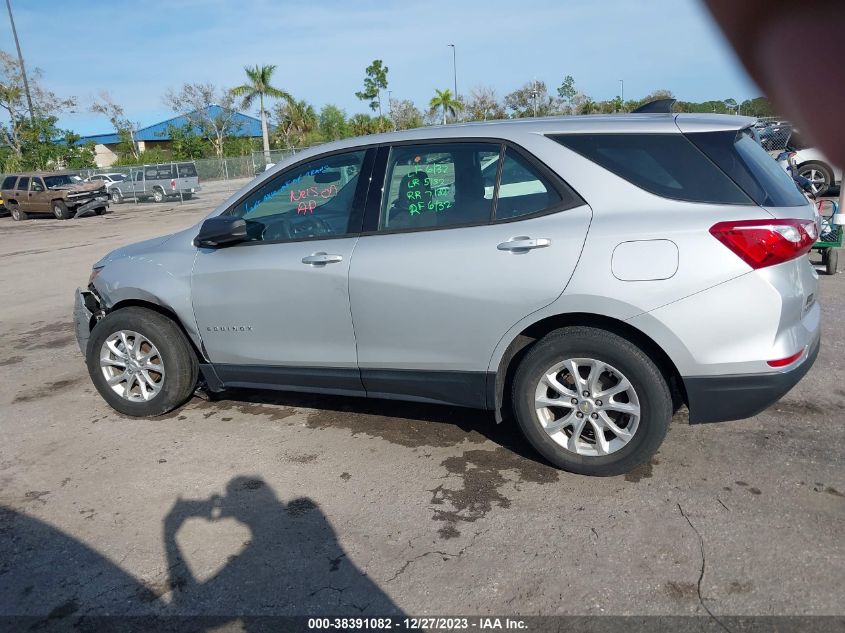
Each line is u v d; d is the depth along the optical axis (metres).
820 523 3.07
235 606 2.77
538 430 3.61
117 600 2.84
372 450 4.06
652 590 2.71
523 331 3.65
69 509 3.57
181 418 4.70
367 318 3.84
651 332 3.22
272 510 3.46
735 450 3.77
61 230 20.92
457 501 3.45
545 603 2.68
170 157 50.19
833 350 5.21
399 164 3.88
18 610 2.81
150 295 4.48
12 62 39.09
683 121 3.40
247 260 4.17
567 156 3.49
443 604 2.71
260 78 41.03
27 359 6.41
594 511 3.28
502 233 3.51
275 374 4.26
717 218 3.15
